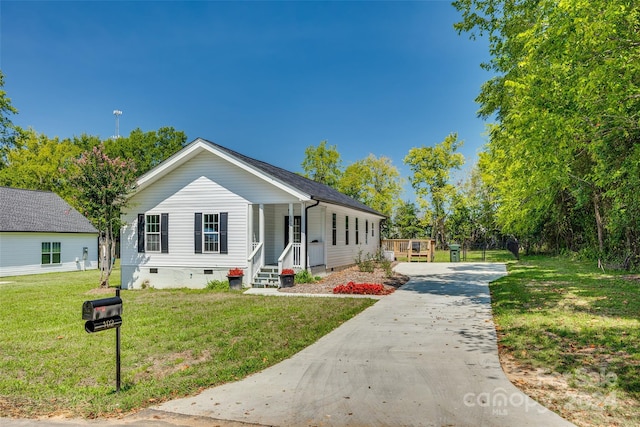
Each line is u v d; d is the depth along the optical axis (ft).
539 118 27.50
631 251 49.21
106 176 46.91
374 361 17.63
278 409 12.74
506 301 31.42
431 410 12.41
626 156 33.83
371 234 82.84
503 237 117.29
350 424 11.56
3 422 12.44
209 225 49.21
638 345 18.19
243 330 23.80
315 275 48.98
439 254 107.96
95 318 13.35
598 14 24.23
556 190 48.52
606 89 25.38
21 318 29.43
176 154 48.11
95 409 13.19
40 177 118.52
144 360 18.69
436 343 20.42
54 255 81.76
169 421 12.03
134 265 51.21
